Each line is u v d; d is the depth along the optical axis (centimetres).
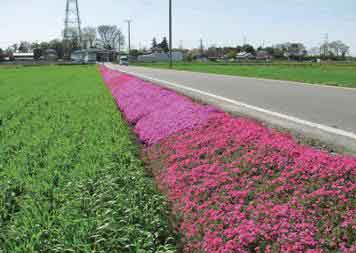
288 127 849
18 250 429
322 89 1755
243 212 441
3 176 675
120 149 805
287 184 456
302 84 2095
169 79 2725
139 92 1684
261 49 17138
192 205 514
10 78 4138
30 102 1803
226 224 436
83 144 877
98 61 14650
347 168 443
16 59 14712
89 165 698
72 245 429
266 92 1667
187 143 747
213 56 16900
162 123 968
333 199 398
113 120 1183
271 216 407
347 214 373
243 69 4862
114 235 443
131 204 531
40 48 16475
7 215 538
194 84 2209
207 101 1350
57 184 633
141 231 454
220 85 2119
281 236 376
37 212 519
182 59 14525
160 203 558
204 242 422
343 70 4272
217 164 599
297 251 352
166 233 482
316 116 999
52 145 896
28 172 695
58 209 524
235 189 503
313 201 408
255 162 537
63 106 1588
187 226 480
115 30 15888
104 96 1914
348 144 682
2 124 1212
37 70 6706
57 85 2908
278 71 4072
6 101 1834
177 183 607
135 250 425
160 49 16675
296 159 507
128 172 660
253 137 641
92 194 584
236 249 386
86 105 1581
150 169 749
